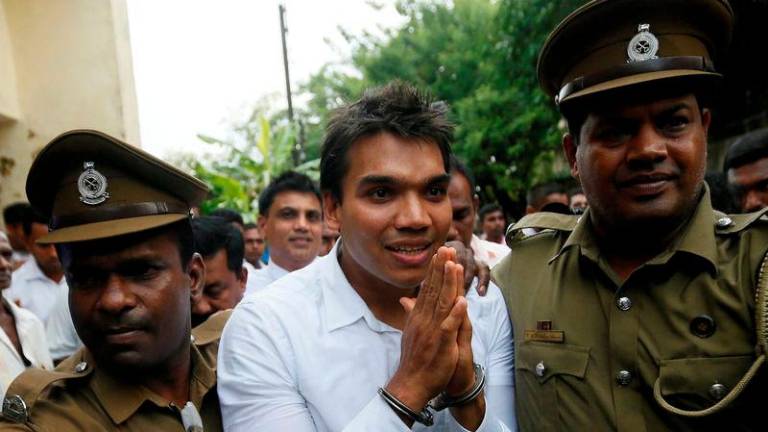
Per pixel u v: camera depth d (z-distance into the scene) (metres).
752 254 1.45
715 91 1.53
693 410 1.43
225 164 11.45
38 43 4.52
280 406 1.44
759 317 1.36
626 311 1.56
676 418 1.45
